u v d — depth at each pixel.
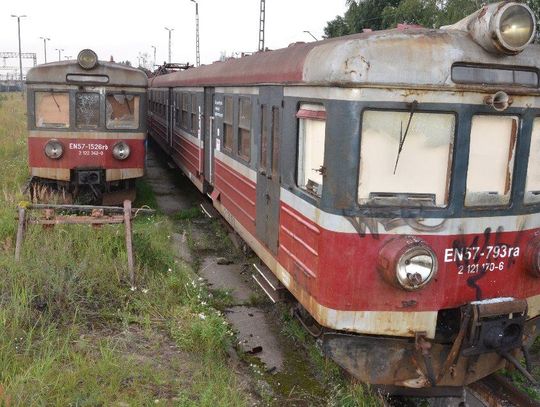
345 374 5.14
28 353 4.71
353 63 4.19
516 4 4.11
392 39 4.23
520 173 4.55
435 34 4.29
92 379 4.39
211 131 9.72
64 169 10.03
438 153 4.36
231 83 7.93
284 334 6.15
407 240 4.31
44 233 7.10
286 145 5.54
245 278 7.77
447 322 4.85
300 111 5.07
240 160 7.65
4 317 5.06
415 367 4.66
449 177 4.37
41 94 9.84
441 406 4.89
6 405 3.85
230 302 6.96
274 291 6.46
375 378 4.65
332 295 4.49
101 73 9.91
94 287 6.23
